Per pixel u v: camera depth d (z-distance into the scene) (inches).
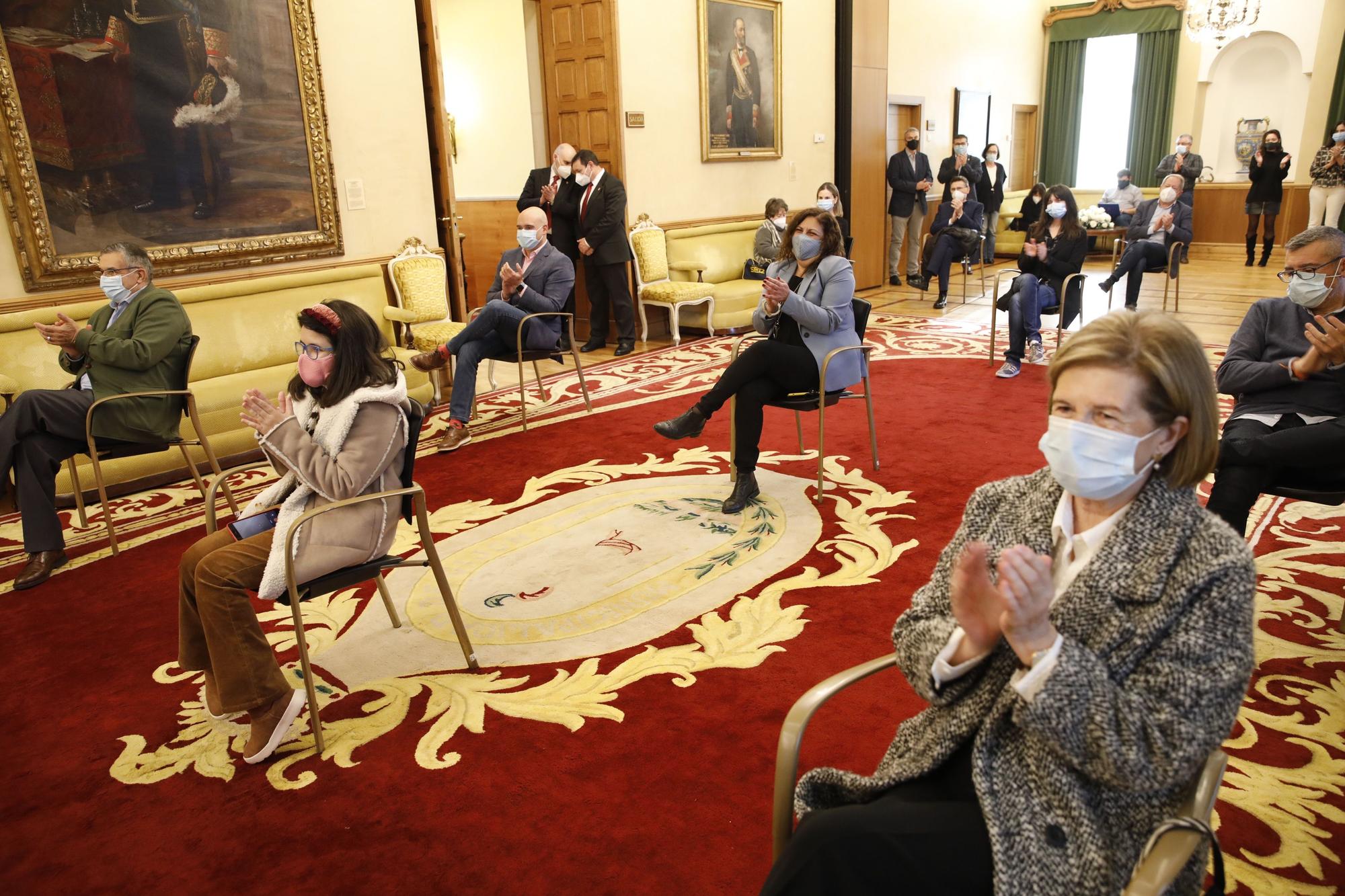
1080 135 595.2
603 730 101.7
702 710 104.4
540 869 81.4
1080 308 269.3
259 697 95.7
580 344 335.6
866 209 431.8
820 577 136.3
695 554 146.0
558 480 183.3
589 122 318.3
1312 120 502.0
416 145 261.6
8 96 185.0
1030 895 47.6
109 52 197.9
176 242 213.8
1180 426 50.5
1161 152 552.7
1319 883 75.6
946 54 496.1
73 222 197.5
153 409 159.6
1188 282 439.8
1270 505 156.6
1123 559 49.8
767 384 160.4
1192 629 46.6
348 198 247.3
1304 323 116.7
